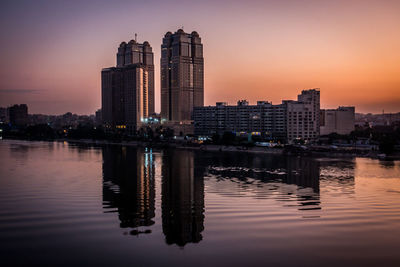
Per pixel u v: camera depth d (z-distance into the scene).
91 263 54.69
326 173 168.88
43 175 160.62
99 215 84.50
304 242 61.22
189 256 56.22
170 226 74.94
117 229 72.06
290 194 114.44
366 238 63.03
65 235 67.62
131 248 60.72
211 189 126.88
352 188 127.19
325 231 67.12
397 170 178.00
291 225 71.50
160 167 195.00
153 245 62.00
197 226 72.12
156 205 99.44
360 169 182.88
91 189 125.56
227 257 55.59
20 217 81.12
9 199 103.50
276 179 151.75
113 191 122.06
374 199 103.81
